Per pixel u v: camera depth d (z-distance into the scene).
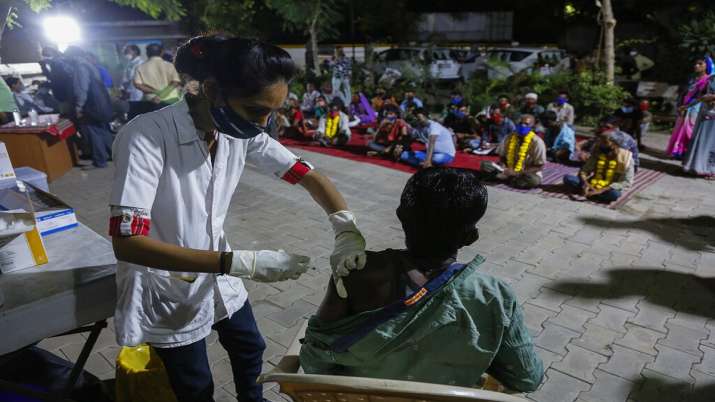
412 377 1.21
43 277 1.61
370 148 8.48
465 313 1.15
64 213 1.96
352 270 1.23
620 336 3.23
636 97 11.52
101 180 6.65
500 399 1.04
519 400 1.07
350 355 1.23
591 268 4.19
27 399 1.88
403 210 1.21
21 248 1.64
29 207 1.88
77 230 1.98
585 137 9.53
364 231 5.04
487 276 1.20
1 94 1.86
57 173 6.74
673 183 6.77
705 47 11.65
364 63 15.19
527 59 14.55
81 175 6.88
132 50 9.84
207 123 1.48
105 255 1.77
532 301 3.66
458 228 1.17
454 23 22.75
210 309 1.75
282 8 15.08
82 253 1.78
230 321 1.93
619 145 5.93
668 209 5.71
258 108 1.33
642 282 3.95
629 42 14.82
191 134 1.48
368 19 20.59
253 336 2.01
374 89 13.23
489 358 1.18
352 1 20.08
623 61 13.45
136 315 1.63
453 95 9.84
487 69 13.40
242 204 5.76
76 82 6.70
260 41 1.31
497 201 5.97
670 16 16.19
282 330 3.28
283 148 1.78
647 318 3.44
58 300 1.53
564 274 4.08
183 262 1.32
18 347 1.49
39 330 1.51
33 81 9.12
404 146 7.91
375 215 5.49
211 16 14.88
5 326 1.44
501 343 1.22
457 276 1.16
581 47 21.73
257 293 3.75
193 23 15.02
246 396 2.10
